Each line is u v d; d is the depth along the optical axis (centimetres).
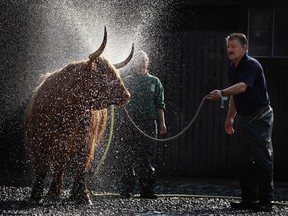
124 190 955
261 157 853
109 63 834
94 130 862
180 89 1333
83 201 866
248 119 862
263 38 1331
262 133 855
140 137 957
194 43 1330
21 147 1347
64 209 818
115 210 830
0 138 1349
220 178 1319
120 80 832
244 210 856
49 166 873
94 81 822
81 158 857
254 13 1331
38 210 801
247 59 857
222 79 1326
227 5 1352
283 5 1319
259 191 861
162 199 951
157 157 1329
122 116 966
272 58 1316
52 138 841
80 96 824
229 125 921
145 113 959
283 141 1305
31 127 864
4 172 1279
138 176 966
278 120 1309
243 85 834
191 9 1376
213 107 1323
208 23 1384
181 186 1169
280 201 988
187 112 1330
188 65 1331
